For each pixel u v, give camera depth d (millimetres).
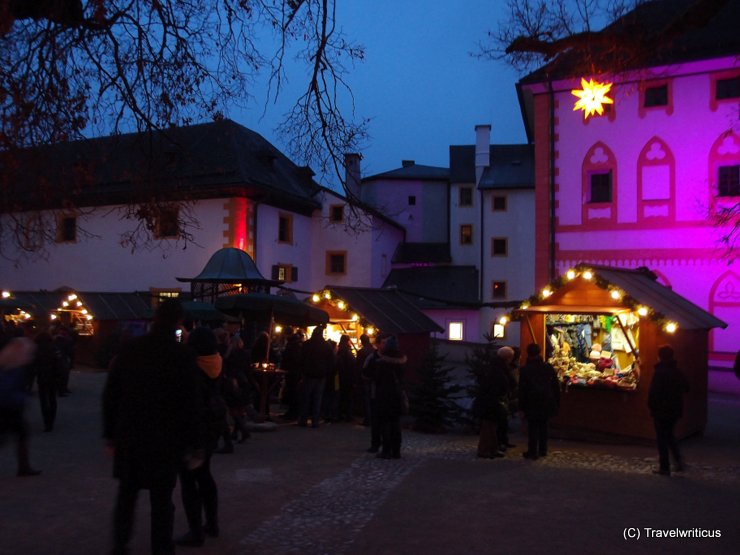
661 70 24984
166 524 4590
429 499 7609
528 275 40844
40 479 8273
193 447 4703
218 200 31266
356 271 37719
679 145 25109
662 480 8914
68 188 7160
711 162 24672
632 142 25719
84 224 33250
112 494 7535
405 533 6281
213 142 32812
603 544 6031
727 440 13047
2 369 8086
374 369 10562
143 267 32312
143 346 4664
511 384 10805
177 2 7316
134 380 4586
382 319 17547
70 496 7434
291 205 35625
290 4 7125
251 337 19969
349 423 14344
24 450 8438
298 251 36562
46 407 11992
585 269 12562
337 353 14758
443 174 47406
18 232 7086
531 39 7414
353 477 8742
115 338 26047
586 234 26281
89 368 26703
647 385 12008
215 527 6023
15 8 5406
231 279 21688
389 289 20031
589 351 12789
